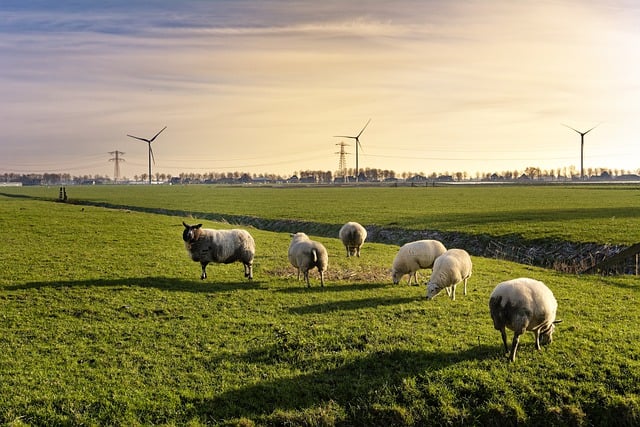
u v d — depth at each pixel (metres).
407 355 13.66
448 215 54.34
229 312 17.47
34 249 28.69
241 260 22.73
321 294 19.89
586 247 31.95
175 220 47.34
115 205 81.50
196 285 21.31
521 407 11.76
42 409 11.07
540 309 12.90
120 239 33.38
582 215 49.62
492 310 13.23
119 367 13.08
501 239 37.19
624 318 17.02
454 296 19.25
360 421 11.38
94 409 11.22
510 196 90.50
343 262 27.81
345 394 11.98
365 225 49.44
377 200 85.88
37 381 12.23
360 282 22.33
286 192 126.81
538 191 108.94
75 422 10.76
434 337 14.88
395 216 55.34
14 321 16.25
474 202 75.94
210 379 12.49
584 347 14.20
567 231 37.25
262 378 12.58
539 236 36.09
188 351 14.10
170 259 26.91
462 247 38.00
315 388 12.14
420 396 11.98
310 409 11.44
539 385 12.32
